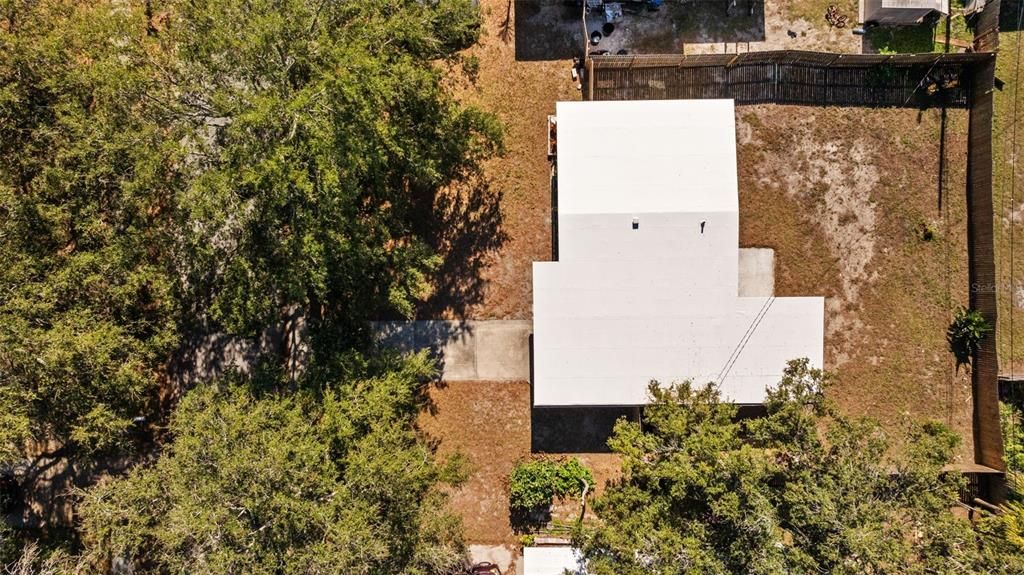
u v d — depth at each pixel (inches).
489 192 868.0
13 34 658.2
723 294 776.9
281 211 687.1
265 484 615.8
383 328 868.0
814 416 693.3
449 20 689.0
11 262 637.3
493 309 864.9
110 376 690.8
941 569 592.4
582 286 779.4
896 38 852.6
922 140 847.7
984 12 827.4
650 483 681.6
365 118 621.6
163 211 725.9
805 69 847.1
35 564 772.6
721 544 634.8
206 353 868.0
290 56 610.9
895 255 852.6
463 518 861.2
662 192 772.6
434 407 868.0
